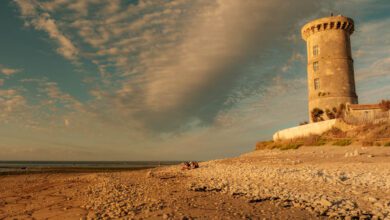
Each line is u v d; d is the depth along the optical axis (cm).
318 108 5569
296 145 4269
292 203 1199
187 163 3394
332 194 1301
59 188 2355
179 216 1024
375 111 4344
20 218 1259
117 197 1572
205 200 1338
